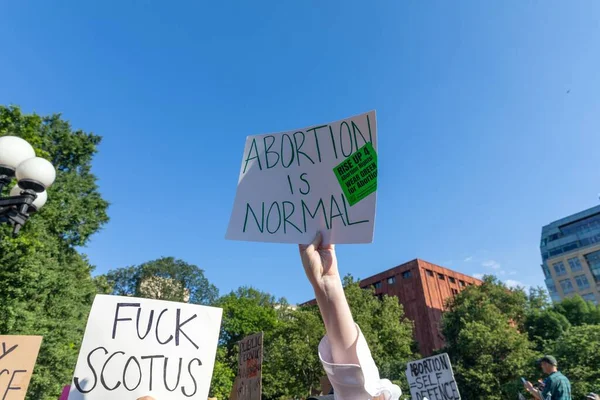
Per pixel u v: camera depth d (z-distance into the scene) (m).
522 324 36.16
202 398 2.86
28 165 5.14
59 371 17.91
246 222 2.53
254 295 56.00
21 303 14.36
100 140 22.56
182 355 2.93
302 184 2.41
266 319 48.00
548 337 33.59
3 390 3.28
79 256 23.55
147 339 2.89
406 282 52.94
